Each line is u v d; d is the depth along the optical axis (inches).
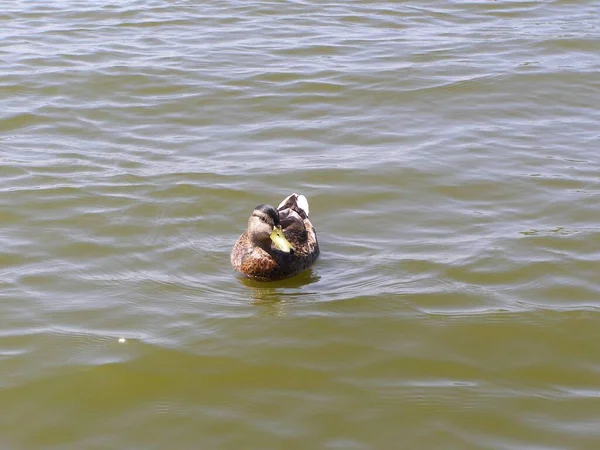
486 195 477.1
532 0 825.5
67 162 508.7
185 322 361.1
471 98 611.8
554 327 356.8
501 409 307.9
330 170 502.9
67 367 330.3
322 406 309.7
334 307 373.4
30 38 723.4
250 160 517.3
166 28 753.6
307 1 825.5
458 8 808.9
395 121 577.3
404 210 462.3
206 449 288.7
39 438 295.3
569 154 527.2
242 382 323.9
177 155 522.9
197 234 435.8
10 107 589.0
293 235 404.8
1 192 468.1
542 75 645.3
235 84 632.4
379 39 729.0
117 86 627.2
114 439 294.4
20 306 369.1
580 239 426.3
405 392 317.1
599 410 306.7
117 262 407.5
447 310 370.0
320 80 639.1
